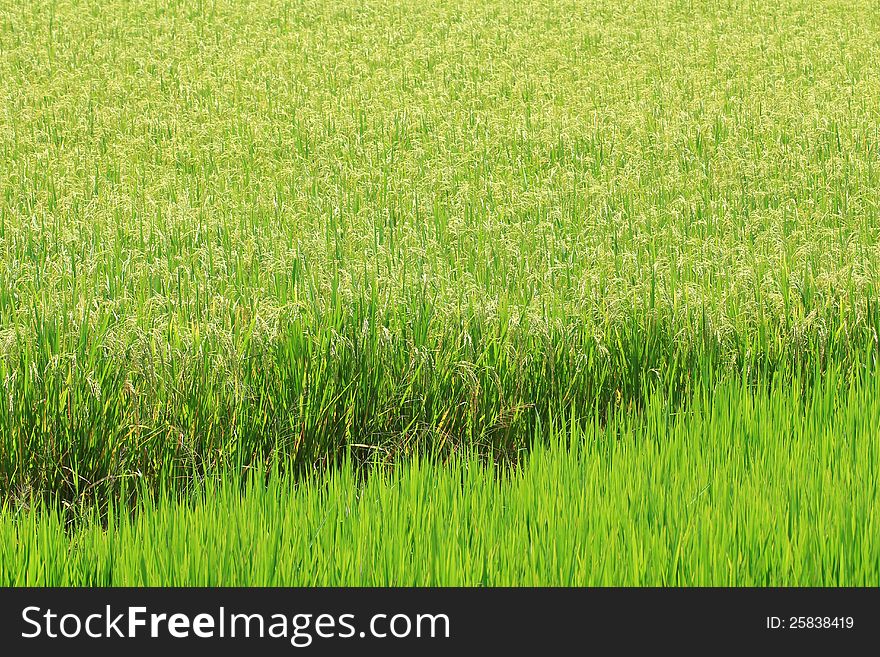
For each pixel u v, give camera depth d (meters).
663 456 10.42
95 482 11.22
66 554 8.89
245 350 11.99
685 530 8.91
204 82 31.00
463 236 16.25
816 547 8.69
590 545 8.71
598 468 10.16
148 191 19.78
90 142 24.88
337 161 21.77
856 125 24.27
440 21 43.44
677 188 19.22
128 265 14.59
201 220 16.58
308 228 16.89
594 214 17.28
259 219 17.53
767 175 20.17
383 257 15.12
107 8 45.00
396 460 11.30
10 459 11.14
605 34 39.56
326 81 31.91
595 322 13.34
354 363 12.12
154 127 25.91
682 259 14.84
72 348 11.84
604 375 12.80
